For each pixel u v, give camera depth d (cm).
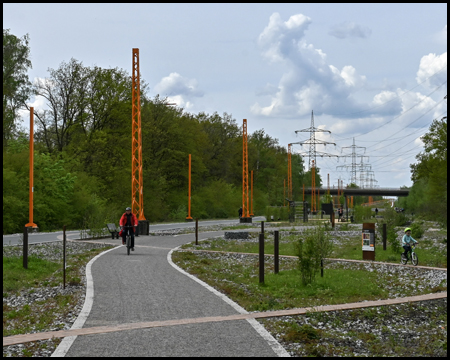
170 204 7594
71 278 1368
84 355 648
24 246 1595
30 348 689
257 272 1747
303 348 714
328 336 793
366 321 920
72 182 4431
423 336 827
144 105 7031
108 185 5503
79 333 757
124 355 649
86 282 1301
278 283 1438
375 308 1013
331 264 2030
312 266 1454
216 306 984
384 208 5403
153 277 1392
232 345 700
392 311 1000
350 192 14312
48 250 2225
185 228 4550
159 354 655
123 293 1129
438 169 5653
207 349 679
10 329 842
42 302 1087
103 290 1170
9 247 2206
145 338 733
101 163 5466
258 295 1204
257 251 2623
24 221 3931
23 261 1592
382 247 2842
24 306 1026
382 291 1362
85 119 5753
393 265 1955
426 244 3036
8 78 4562
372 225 2172
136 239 3047
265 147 12800
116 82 5900
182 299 1058
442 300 1105
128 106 5912
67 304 1021
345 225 5341
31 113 3391
